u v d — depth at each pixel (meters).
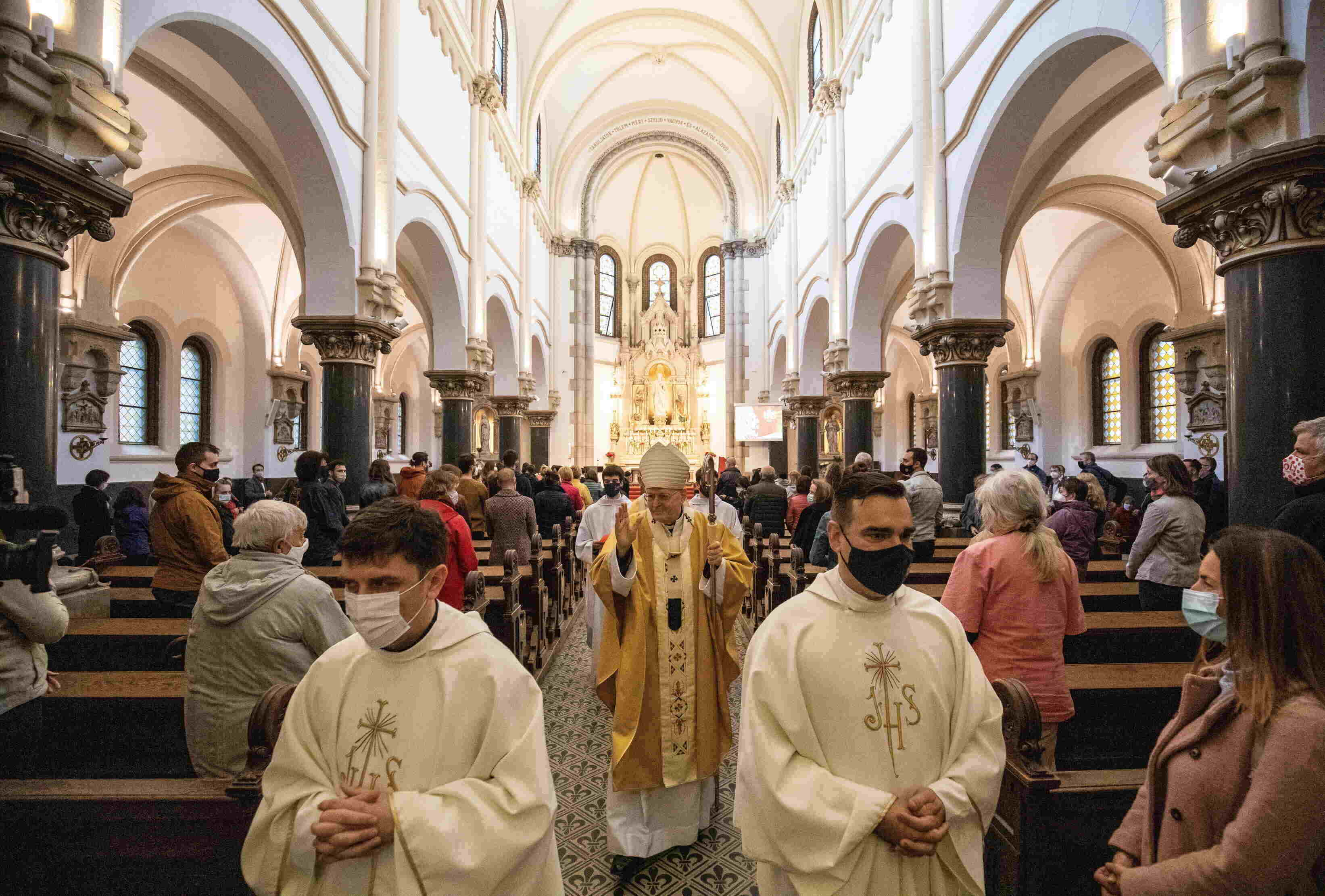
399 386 24.78
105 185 4.48
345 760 1.63
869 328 13.71
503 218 17.55
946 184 9.42
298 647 2.64
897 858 1.67
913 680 1.82
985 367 9.23
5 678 2.63
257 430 15.71
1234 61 4.46
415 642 1.69
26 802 2.16
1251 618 1.45
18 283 4.09
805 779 1.69
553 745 4.81
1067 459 15.85
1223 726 1.53
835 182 14.28
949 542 7.74
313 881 1.52
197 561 4.11
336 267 9.02
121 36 4.97
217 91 8.16
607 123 26.58
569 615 8.84
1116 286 14.45
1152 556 4.55
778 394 25.12
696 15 20.56
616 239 31.41
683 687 3.39
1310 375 4.14
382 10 9.75
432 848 1.43
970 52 8.64
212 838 2.16
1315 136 4.01
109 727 3.29
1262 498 4.29
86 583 4.96
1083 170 11.00
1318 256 4.16
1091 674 3.66
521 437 25.39
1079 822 2.30
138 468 12.82
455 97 13.10
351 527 1.66
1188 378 12.19
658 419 30.23
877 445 24.53
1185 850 1.53
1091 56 6.96
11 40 3.99
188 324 14.16
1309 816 1.29
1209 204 4.59
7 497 2.49
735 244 27.08
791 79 20.38
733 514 5.56
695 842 3.58
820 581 1.96
